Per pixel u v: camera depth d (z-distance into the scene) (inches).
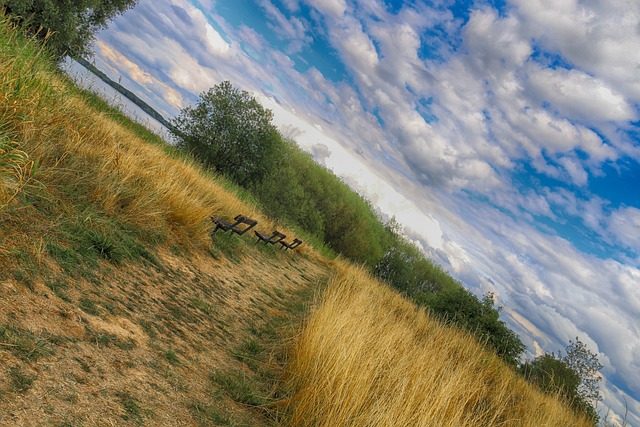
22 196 153.6
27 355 93.2
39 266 131.7
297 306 335.0
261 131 1086.4
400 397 144.3
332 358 168.9
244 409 138.6
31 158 166.6
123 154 261.1
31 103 187.3
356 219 1902.1
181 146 1020.5
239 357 177.8
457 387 187.3
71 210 177.5
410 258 2353.6
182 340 158.1
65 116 231.0
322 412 142.2
